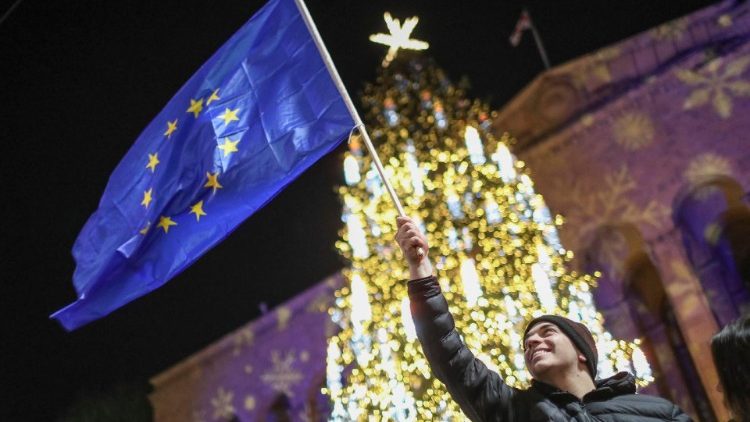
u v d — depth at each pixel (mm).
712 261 12586
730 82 12875
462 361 3326
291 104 5223
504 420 3205
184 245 5266
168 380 17219
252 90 5398
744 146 12523
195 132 5469
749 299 12156
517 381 10680
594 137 13734
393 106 13977
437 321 3400
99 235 5648
